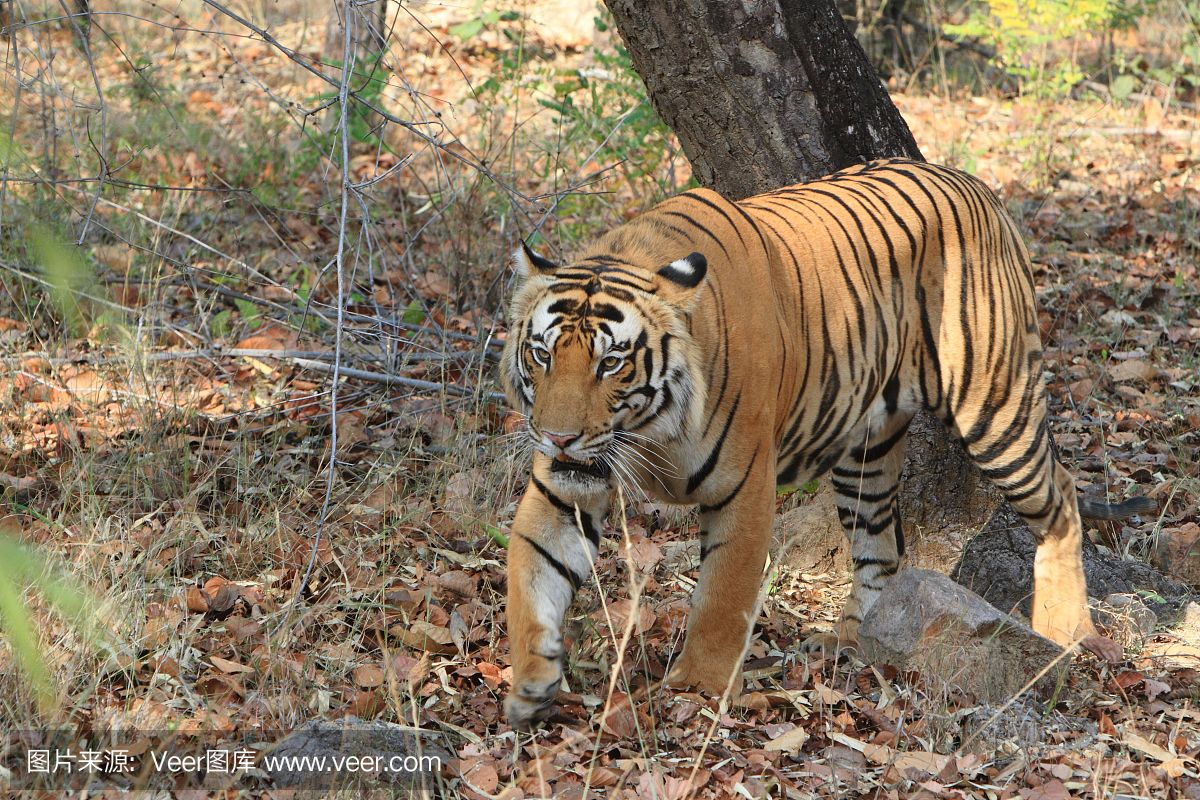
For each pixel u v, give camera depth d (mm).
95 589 6336
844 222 6883
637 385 5719
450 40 20062
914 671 6633
